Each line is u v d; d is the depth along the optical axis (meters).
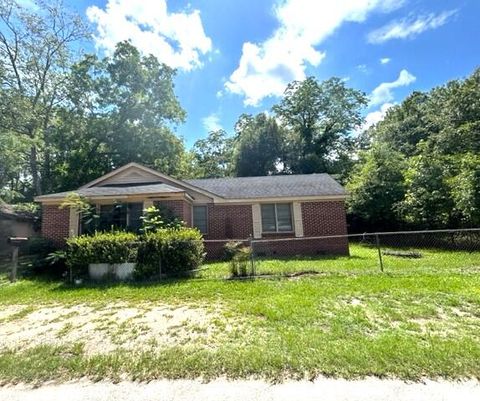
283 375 3.53
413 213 17.84
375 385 3.27
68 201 12.79
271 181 17.94
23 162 22.53
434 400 2.98
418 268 9.54
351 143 40.44
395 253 14.12
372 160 22.53
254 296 7.03
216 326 5.26
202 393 3.25
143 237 10.04
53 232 13.27
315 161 34.66
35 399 3.24
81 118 25.91
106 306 6.89
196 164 41.47
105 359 4.06
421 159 18.59
